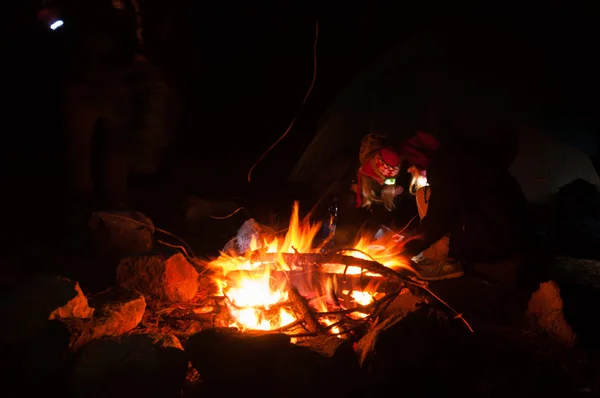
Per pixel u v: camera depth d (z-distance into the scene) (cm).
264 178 915
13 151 967
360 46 1209
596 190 838
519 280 505
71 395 291
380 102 923
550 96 923
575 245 668
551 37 965
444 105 844
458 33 976
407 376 299
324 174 733
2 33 946
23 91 1027
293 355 290
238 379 288
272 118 1220
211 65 1249
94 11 617
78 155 655
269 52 1292
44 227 658
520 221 504
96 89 638
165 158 935
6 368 314
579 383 327
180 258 446
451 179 474
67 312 341
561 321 384
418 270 506
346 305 399
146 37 662
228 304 381
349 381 287
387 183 535
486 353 339
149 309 419
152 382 285
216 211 718
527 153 884
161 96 673
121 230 560
